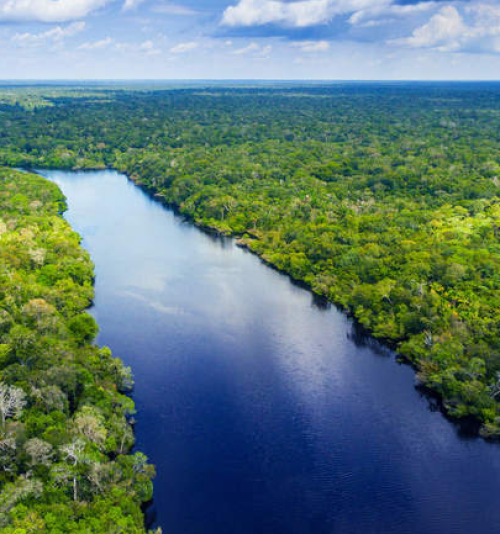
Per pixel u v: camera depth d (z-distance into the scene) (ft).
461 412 342.03
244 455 315.58
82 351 362.53
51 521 222.89
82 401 309.01
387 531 268.62
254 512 277.03
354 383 387.55
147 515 272.10
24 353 332.19
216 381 385.91
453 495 290.56
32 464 252.21
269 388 379.96
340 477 301.43
